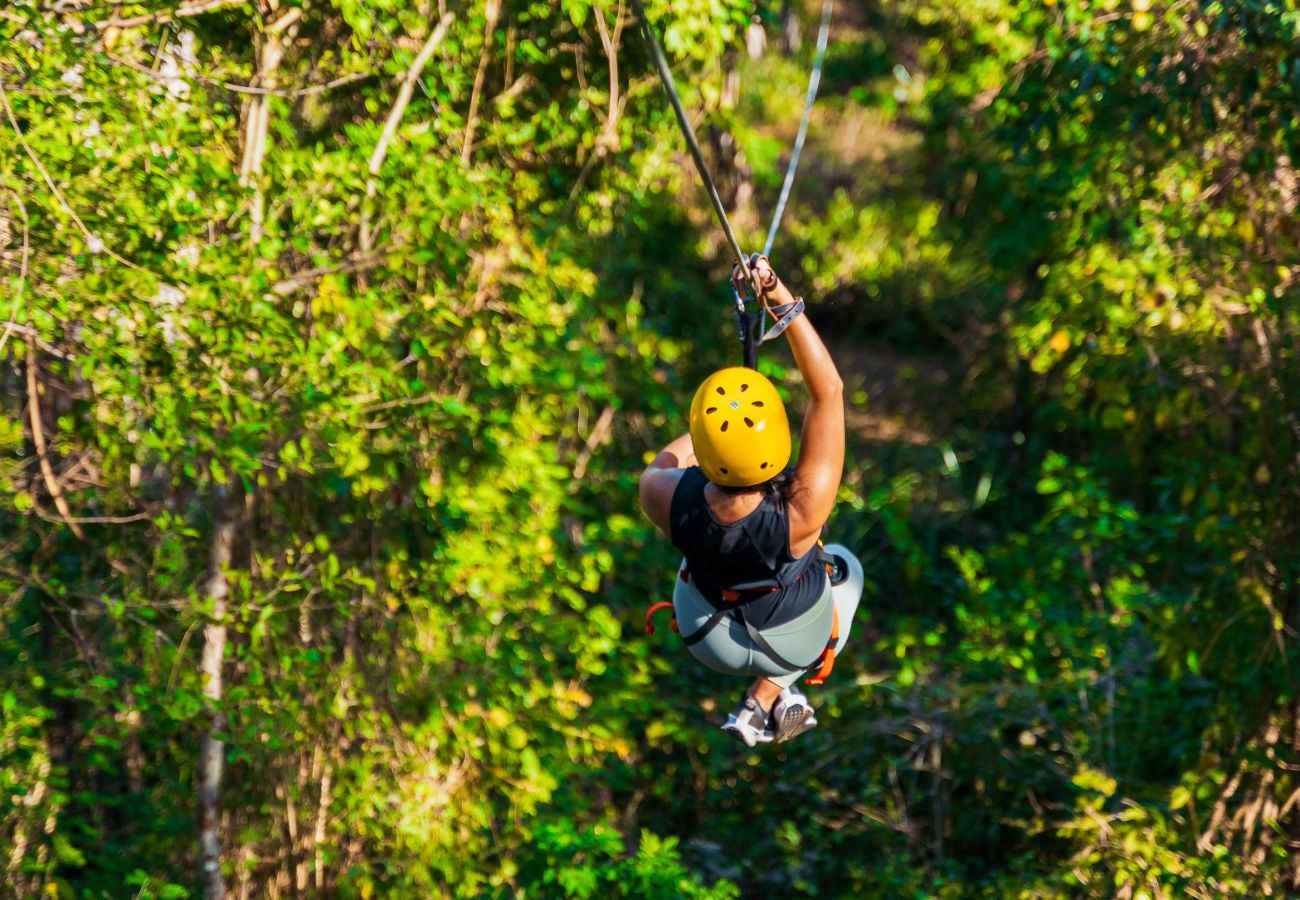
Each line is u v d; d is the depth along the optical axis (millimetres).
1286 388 10266
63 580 9977
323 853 10344
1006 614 12523
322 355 8617
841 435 4602
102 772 10914
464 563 9641
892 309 25594
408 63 9109
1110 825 11078
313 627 10453
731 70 15273
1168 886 10195
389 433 9469
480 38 9469
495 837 10656
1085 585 13469
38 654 10219
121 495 9664
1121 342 11148
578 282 10258
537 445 10273
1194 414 10734
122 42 8367
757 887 13164
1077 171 11031
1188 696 12047
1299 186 10438
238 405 8289
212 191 8250
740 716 5051
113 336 7805
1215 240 10516
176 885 9883
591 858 10500
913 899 11977
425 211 8938
